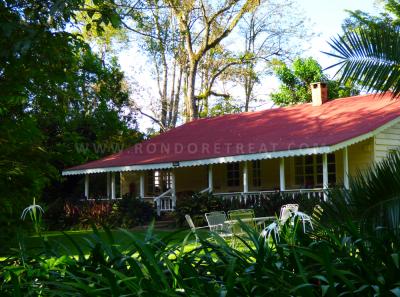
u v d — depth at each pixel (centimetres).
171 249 371
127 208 2266
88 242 393
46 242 416
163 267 350
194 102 3844
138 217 2241
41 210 524
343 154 1911
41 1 714
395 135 1962
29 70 752
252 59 4253
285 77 3872
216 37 3778
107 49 3503
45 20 723
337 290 312
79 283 300
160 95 4594
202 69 4362
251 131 2317
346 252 343
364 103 2145
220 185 2492
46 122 2220
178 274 321
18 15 732
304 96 3738
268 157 1891
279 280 288
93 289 296
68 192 2947
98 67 2936
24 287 350
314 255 297
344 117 2031
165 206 2397
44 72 785
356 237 349
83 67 2805
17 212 760
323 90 2381
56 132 2452
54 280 351
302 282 296
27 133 818
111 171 2509
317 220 440
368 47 502
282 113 2450
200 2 3572
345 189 445
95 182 3008
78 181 2975
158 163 2289
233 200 1989
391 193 412
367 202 420
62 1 670
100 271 351
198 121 2898
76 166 2730
